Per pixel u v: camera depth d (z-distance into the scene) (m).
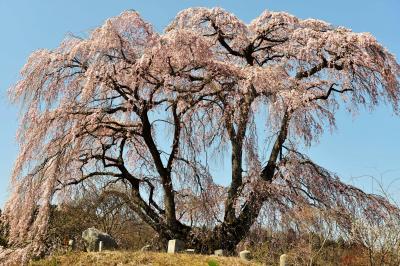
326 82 18.61
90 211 18.48
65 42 15.35
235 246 16.27
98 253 12.62
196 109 17.14
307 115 18.12
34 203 14.05
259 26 18.64
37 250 13.80
